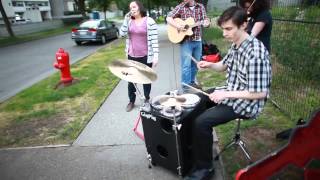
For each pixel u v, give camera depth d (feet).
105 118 14.46
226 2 45.78
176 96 9.43
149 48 14.08
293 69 15.85
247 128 12.26
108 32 53.21
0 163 11.00
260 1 10.51
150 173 9.76
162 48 36.65
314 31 13.48
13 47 51.57
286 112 13.35
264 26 10.77
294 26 14.29
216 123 8.39
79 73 24.16
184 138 8.75
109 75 23.34
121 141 12.03
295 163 7.33
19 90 22.29
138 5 13.67
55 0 154.20
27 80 25.59
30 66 32.01
